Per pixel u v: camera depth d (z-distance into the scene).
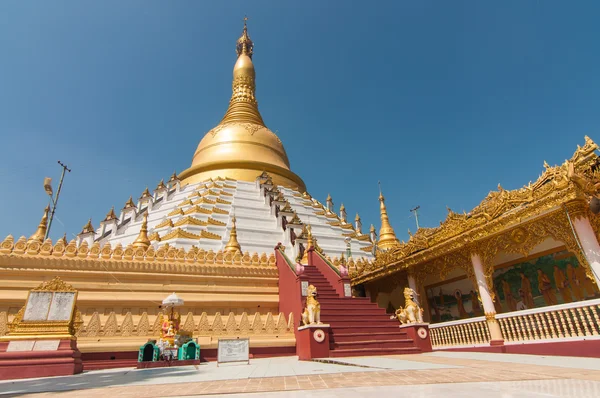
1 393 6.41
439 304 17.22
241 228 27.77
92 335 13.55
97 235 33.09
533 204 11.55
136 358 13.59
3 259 15.39
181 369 10.72
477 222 13.57
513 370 7.57
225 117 53.31
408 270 17.84
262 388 6.05
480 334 13.41
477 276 13.83
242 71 58.28
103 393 6.07
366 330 14.73
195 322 15.80
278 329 15.69
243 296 18.47
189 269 18.06
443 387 5.55
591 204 10.62
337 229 35.50
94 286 16.23
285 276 18.31
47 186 26.25
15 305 14.98
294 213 31.25
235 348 12.03
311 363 11.21
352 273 21.75
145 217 22.45
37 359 10.47
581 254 10.72
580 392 4.86
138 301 16.50
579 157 10.60
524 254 12.45
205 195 33.62
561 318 10.95
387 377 6.92
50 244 16.42
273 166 43.72
